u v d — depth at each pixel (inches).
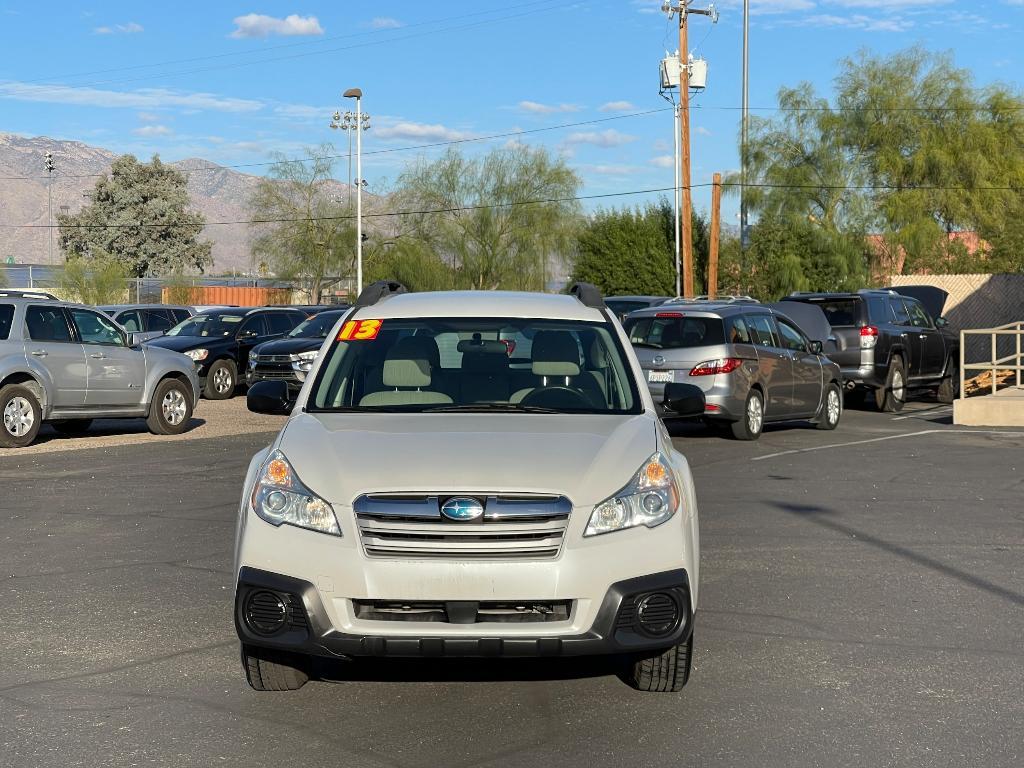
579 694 227.3
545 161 2620.6
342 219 2844.5
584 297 281.6
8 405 631.2
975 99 1987.0
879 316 888.3
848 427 765.3
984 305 1364.4
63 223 4042.8
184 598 304.5
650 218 2529.5
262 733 206.1
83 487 498.0
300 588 203.0
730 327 656.4
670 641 207.5
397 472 207.8
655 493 212.1
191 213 4136.3
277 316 1077.1
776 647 259.9
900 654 254.7
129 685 233.5
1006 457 598.9
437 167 2667.3
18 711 217.9
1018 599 303.7
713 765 190.9
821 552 362.6
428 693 227.8
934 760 193.0
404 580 200.8
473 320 267.7
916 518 422.0
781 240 1947.6
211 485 503.5
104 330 687.1
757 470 548.4
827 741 201.8
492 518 202.1
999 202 1951.3
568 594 201.6
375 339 264.2
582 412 245.9
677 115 2047.2
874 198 1994.3
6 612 290.8
